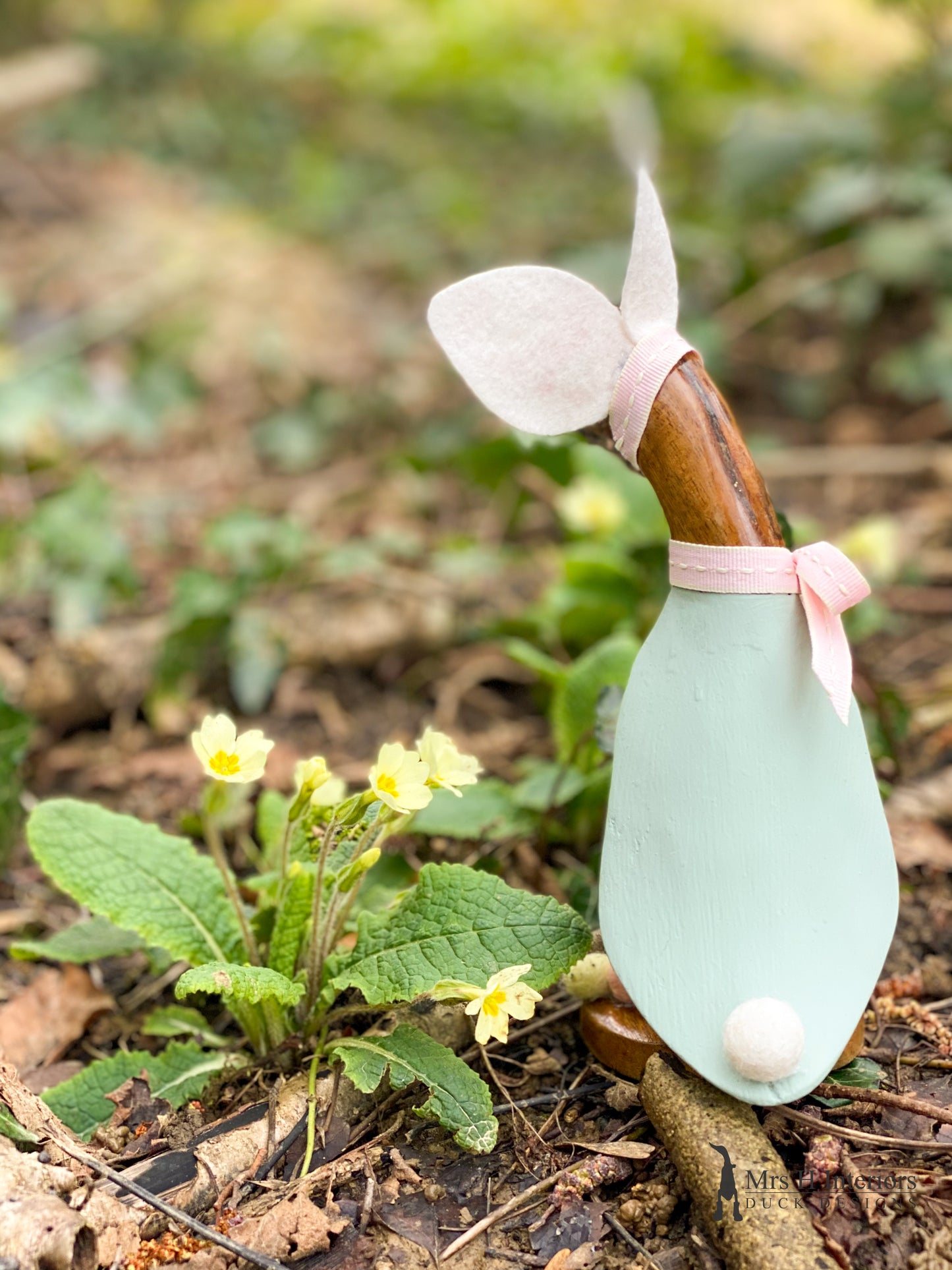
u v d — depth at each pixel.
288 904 0.66
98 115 2.46
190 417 1.61
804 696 0.59
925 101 1.58
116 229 2.06
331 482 1.44
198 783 0.93
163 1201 0.59
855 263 1.59
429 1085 0.61
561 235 2.19
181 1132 0.64
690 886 0.59
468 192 2.38
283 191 2.41
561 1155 0.63
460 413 1.45
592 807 0.80
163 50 2.70
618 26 2.96
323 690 1.06
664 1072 0.61
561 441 0.88
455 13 3.05
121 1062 0.67
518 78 2.84
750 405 1.63
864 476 1.44
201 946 0.67
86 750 0.98
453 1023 0.67
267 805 0.78
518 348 0.60
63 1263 0.55
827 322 1.75
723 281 1.66
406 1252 0.59
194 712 1.02
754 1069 0.57
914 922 0.77
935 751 0.92
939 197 1.48
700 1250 0.58
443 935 0.63
